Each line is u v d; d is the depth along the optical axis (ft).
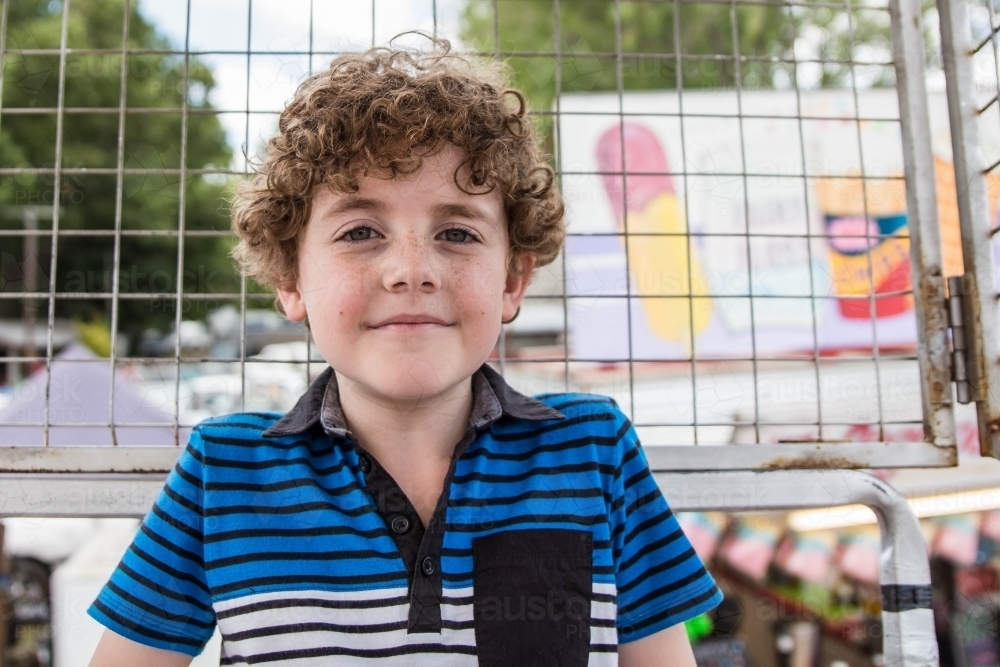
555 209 3.29
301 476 2.75
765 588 8.91
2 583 7.01
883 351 11.00
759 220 11.64
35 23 21.84
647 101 11.89
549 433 2.99
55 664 6.13
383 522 2.68
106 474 2.95
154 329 22.17
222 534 2.71
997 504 6.88
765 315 11.50
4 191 19.62
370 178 2.68
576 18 25.71
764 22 22.34
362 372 2.69
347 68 3.03
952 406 3.12
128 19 3.14
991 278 3.07
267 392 9.85
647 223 11.46
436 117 2.76
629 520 3.01
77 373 6.22
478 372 3.14
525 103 3.27
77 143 23.04
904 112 3.21
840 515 5.50
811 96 9.28
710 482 3.10
